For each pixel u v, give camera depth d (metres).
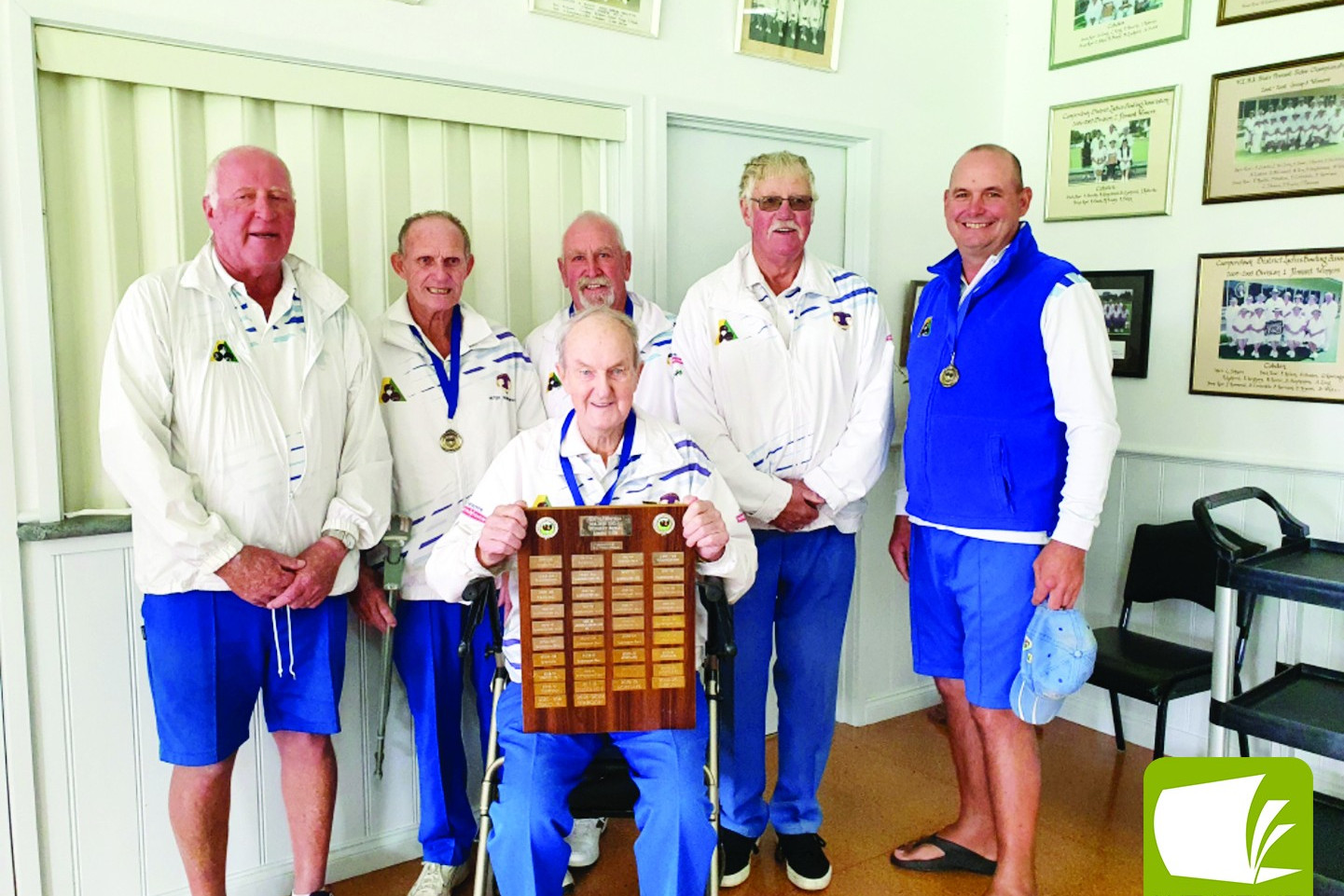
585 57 2.57
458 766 2.31
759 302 2.28
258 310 1.91
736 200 3.02
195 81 2.04
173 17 2.00
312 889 2.12
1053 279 2.05
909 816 2.70
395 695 2.42
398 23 2.27
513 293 2.58
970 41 3.40
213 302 1.87
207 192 1.85
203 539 1.78
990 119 3.50
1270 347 2.77
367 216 2.32
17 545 1.95
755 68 2.90
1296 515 2.72
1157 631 3.08
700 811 1.70
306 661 2.00
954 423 2.15
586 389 1.73
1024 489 2.08
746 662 2.28
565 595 1.68
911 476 2.30
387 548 2.13
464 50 2.38
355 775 2.38
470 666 2.32
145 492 1.75
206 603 1.86
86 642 2.03
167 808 2.15
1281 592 2.16
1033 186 3.42
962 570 2.16
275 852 2.28
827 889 2.35
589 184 2.69
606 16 2.58
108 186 2.01
